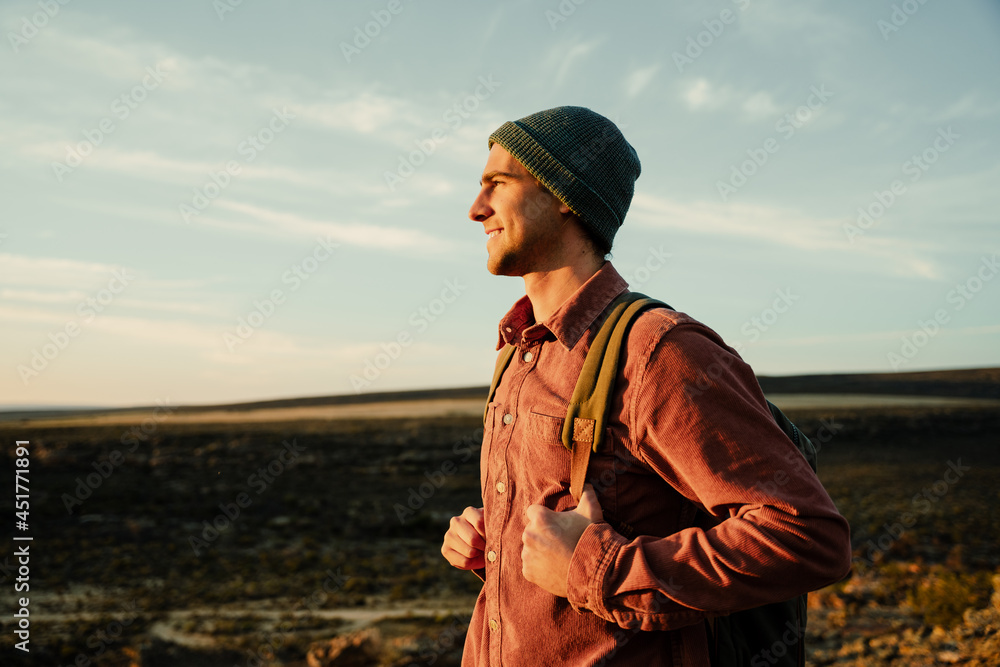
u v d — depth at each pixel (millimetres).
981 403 100000
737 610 1021
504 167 1331
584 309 1256
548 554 1096
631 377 1126
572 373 1209
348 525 27219
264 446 54969
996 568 14812
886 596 10234
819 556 991
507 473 1264
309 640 11625
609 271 1318
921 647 6562
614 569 1041
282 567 19781
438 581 17875
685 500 1179
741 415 1071
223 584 17531
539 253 1323
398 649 9891
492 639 1232
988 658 5793
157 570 19266
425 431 67688
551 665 1130
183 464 46062
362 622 13047
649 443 1108
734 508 1055
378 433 66438
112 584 17531
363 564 20062
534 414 1224
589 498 1124
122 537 23781
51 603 15344
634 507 1146
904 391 116562
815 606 10000
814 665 6883
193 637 12172
